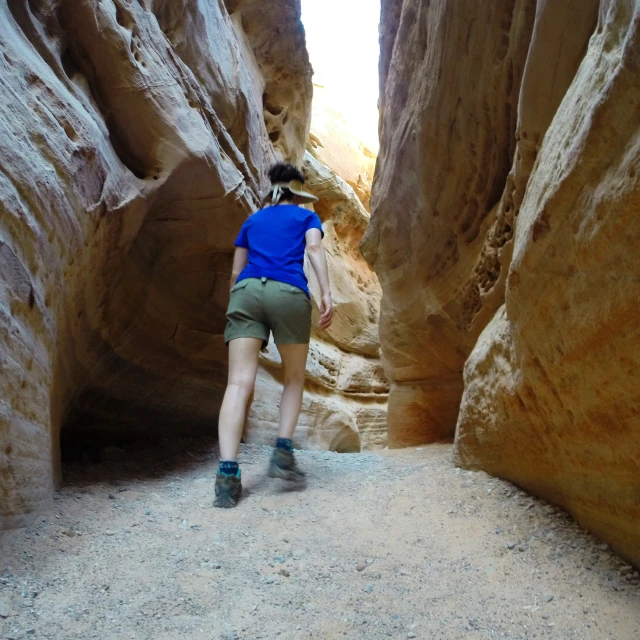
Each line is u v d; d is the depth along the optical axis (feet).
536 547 7.66
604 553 7.17
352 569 7.18
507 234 13.19
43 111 8.54
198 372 15.98
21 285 7.52
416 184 17.22
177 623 5.80
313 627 5.77
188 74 13.20
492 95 12.93
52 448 9.45
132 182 10.98
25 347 7.66
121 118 11.26
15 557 6.76
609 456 6.81
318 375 33.09
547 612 6.00
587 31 8.11
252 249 11.60
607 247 5.32
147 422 15.05
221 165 12.80
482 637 5.56
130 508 9.45
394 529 8.64
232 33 18.38
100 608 6.00
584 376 6.57
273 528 8.70
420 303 19.67
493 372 10.52
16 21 9.21
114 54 10.68
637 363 5.47
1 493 7.03
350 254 44.98
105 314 11.94
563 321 6.60
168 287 14.21
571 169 5.61
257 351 11.05
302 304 11.19
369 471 12.87
